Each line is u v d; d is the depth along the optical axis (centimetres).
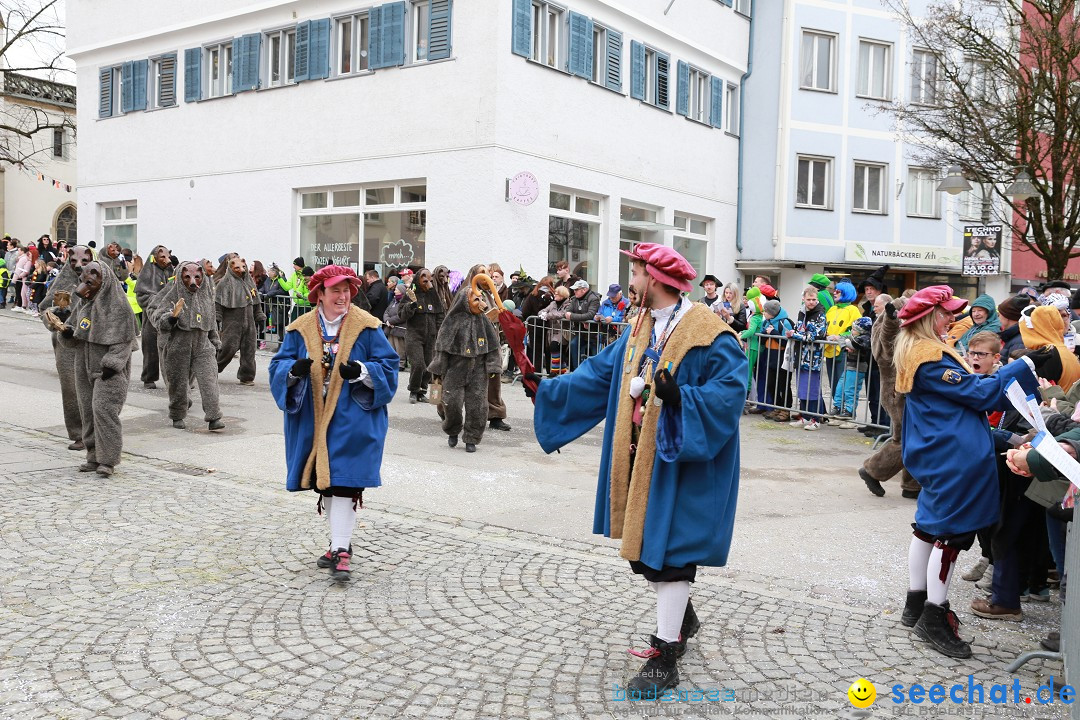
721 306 1227
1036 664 430
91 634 434
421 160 1738
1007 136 1323
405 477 784
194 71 2106
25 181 3347
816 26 2309
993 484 443
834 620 478
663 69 2053
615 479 398
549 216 1783
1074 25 1264
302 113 1916
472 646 433
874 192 2411
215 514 650
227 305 1260
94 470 766
